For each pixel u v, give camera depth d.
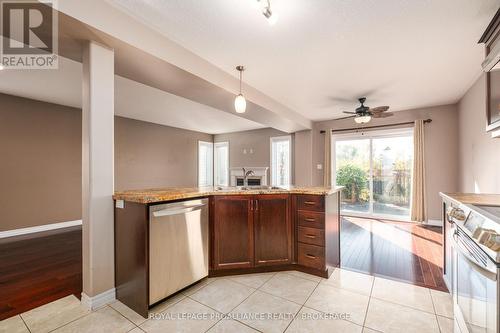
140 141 6.26
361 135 5.63
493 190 2.91
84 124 1.94
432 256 3.15
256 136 7.58
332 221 2.71
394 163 5.30
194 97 3.41
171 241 2.05
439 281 2.44
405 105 4.73
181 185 7.34
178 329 1.70
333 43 2.42
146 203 1.84
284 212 2.63
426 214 4.85
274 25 2.12
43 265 2.90
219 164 8.46
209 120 6.23
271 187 3.08
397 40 2.37
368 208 5.59
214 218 2.46
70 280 2.49
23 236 4.20
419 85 3.62
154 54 2.17
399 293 2.20
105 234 2.00
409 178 5.13
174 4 1.85
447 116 4.66
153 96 4.22
